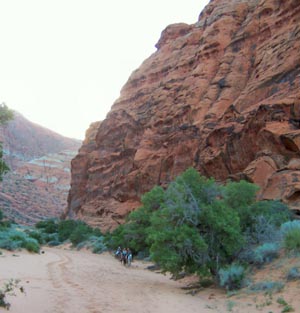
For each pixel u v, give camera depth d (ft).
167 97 175.01
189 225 46.78
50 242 170.91
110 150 216.13
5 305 26.94
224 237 45.29
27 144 635.25
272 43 119.14
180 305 35.04
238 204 58.49
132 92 220.02
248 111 102.47
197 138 128.88
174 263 43.06
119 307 32.53
